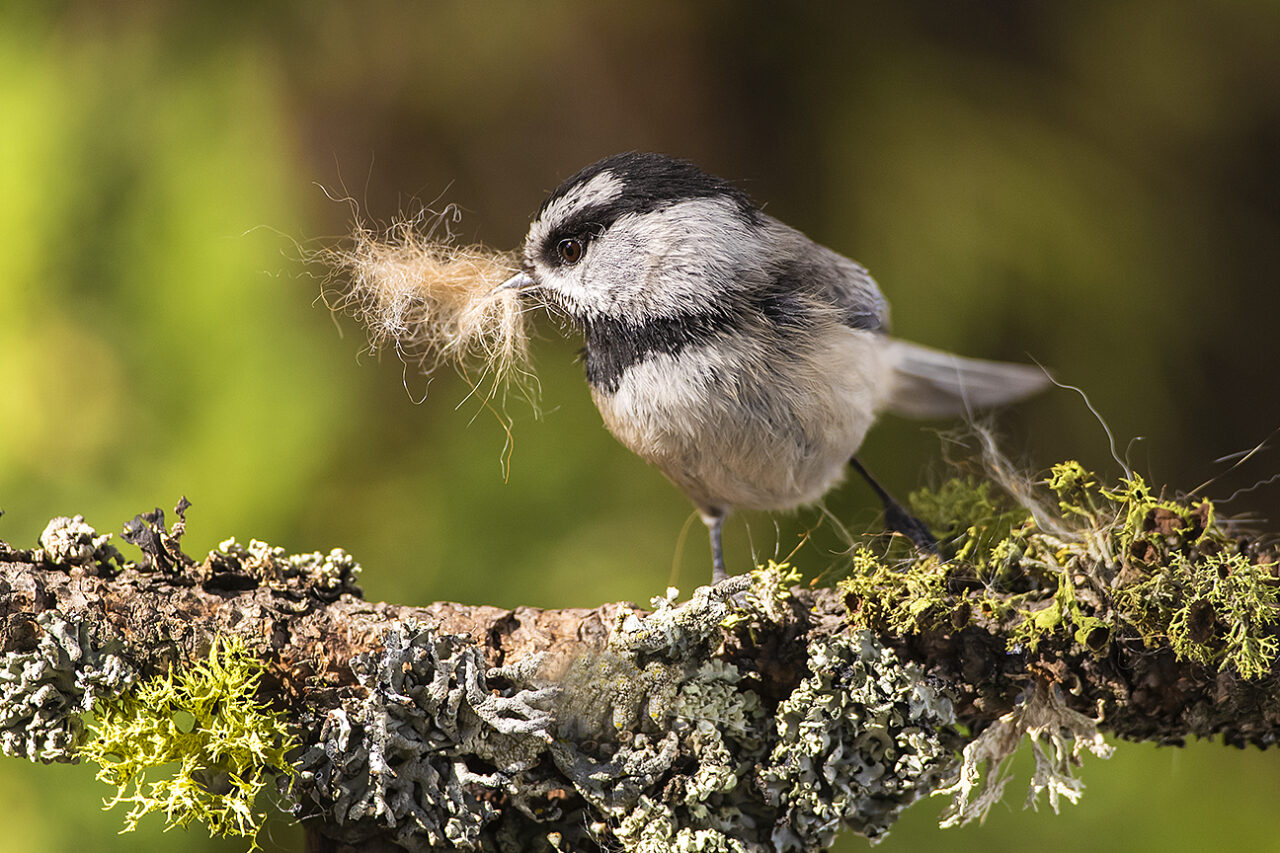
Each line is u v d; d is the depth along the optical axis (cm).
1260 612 304
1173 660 304
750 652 305
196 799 304
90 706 304
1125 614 304
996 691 305
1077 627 304
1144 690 305
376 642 305
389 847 305
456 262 309
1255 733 305
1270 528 321
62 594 304
